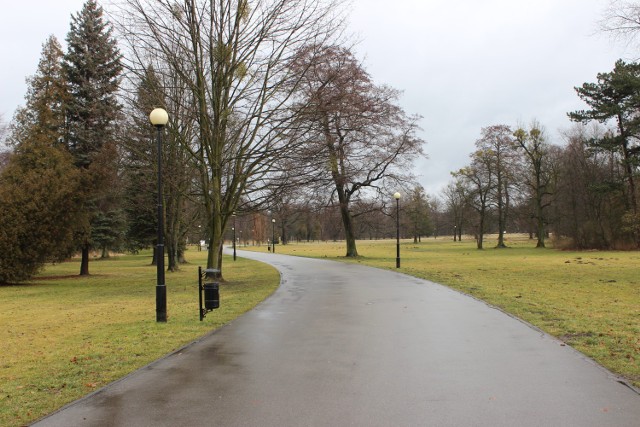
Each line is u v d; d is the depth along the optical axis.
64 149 27.91
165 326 10.43
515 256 44.66
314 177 21.41
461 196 72.75
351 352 7.63
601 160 56.34
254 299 14.77
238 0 19.69
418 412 4.97
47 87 29.23
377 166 39.69
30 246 24.30
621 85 43.19
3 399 5.70
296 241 141.00
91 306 15.31
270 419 4.84
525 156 63.75
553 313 11.15
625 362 6.72
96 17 31.27
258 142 20.92
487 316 10.88
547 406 5.10
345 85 21.38
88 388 6.09
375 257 45.72
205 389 5.86
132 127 22.44
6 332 10.76
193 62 20.02
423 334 8.96
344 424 4.68
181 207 34.84
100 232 38.94
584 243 54.75
